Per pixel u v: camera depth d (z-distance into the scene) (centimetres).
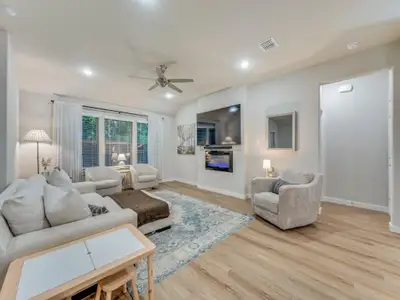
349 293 162
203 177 565
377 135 373
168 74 398
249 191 470
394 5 203
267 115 438
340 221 315
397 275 184
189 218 329
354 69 315
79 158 479
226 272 190
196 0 195
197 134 577
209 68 368
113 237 152
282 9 209
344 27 242
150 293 140
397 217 271
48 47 288
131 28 243
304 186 287
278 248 234
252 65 356
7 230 142
